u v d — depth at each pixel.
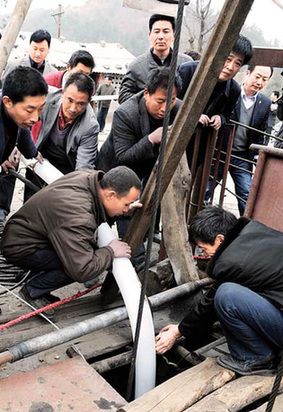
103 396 2.21
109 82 12.96
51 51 20.64
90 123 3.52
